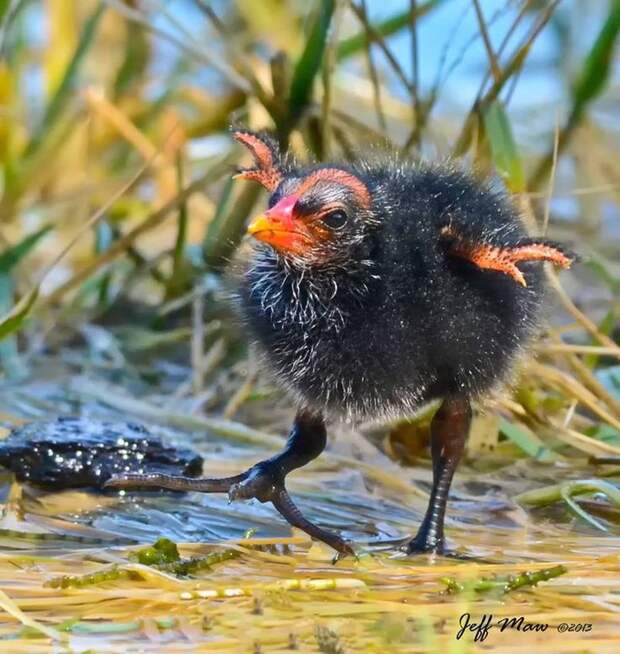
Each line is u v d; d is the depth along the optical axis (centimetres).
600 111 2073
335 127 1399
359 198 931
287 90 1385
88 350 1473
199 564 909
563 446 1186
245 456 1192
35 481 1072
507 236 950
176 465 1089
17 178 1636
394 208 946
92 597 838
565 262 884
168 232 1769
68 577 868
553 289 1189
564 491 1037
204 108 1911
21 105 1900
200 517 1035
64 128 1714
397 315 929
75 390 1355
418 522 1039
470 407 960
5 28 1482
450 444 954
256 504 1068
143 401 1333
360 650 767
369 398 941
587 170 1770
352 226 927
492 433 1177
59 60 1966
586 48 1945
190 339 1490
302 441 951
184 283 1497
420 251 934
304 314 941
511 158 1233
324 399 945
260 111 1694
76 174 1884
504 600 849
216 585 865
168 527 1011
